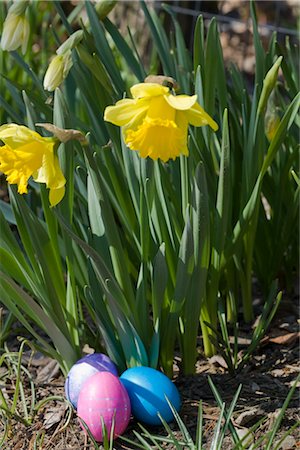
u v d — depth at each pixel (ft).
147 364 7.60
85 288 7.73
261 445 6.84
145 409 6.99
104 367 7.42
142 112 5.84
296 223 9.50
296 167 9.35
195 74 8.11
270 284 9.50
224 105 8.57
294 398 7.55
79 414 6.88
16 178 6.07
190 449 6.51
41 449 7.08
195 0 16.47
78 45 7.48
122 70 13.73
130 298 7.43
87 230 7.99
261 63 8.38
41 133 7.86
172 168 8.11
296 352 8.46
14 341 9.16
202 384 7.89
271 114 8.48
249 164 8.07
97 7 8.29
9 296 7.55
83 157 8.32
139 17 16.75
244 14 20.62
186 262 7.14
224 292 9.14
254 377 8.01
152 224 7.66
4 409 7.26
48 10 13.60
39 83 8.74
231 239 8.09
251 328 9.02
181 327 7.97
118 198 7.73
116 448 6.95
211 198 8.11
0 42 8.43
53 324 7.55
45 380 8.29
